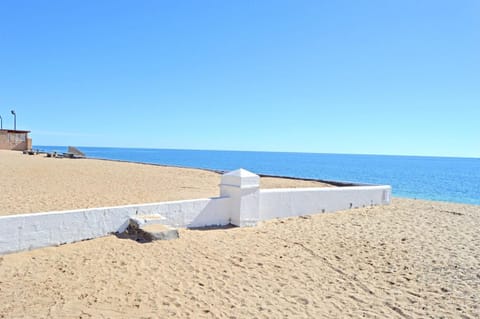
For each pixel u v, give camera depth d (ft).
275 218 30.63
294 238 24.72
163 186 51.06
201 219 25.90
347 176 153.07
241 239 23.66
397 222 32.12
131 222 22.61
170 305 13.83
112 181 54.44
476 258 21.63
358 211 36.86
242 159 373.81
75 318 12.51
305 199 33.01
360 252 22.22
